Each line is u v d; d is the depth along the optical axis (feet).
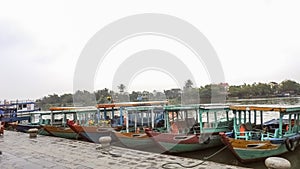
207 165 26.84
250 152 37.86
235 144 37.42
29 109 107.76
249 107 43.06
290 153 44.52
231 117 54.29
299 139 45.29
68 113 67.67
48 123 75.61
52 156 33.68
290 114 43.24
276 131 41.11
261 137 40.81
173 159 29.99
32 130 53.52
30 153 36.01
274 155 40.83
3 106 102.17
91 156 32.96
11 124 86.69
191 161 28.76
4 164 29.76
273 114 79.71
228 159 43.06
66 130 62.13
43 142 46.24
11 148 40.42
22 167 28.32
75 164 29.04
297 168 37.96
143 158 30.81
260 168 38.04
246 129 44.42
